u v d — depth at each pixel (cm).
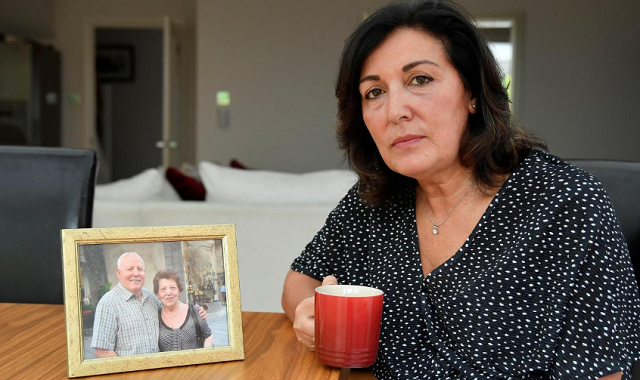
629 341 80
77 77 734
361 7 601
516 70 587
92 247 74
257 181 225
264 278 218
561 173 87
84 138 740
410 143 89
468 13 91
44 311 99
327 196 221
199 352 76
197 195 246
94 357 72
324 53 606
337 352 75
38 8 682
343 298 74
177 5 724
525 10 581
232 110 614
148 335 75
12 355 78
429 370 92
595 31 580
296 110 612
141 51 881
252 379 72
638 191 100
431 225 97
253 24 609
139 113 891
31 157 131
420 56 87
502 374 86
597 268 81
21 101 683
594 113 586
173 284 77
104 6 725
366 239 106
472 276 89
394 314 97
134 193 226
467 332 88
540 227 85
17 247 127
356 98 98
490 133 90
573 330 81
